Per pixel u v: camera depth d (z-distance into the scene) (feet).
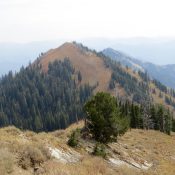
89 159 66.49
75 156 68.90
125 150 106.11
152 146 139.23
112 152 92.38
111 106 96.58
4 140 56.03
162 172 93.15
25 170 47.19
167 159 118.52
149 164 99.55
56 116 571.69
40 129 562.25
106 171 61.26
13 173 42.47
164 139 183.83
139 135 173.47
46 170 48.60
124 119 100.07
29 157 51.42
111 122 95.20
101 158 73.31
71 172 49.44
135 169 83.66
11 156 46.62
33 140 65.82
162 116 275.39
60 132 100.48
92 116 94.94
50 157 57.36
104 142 97.09
